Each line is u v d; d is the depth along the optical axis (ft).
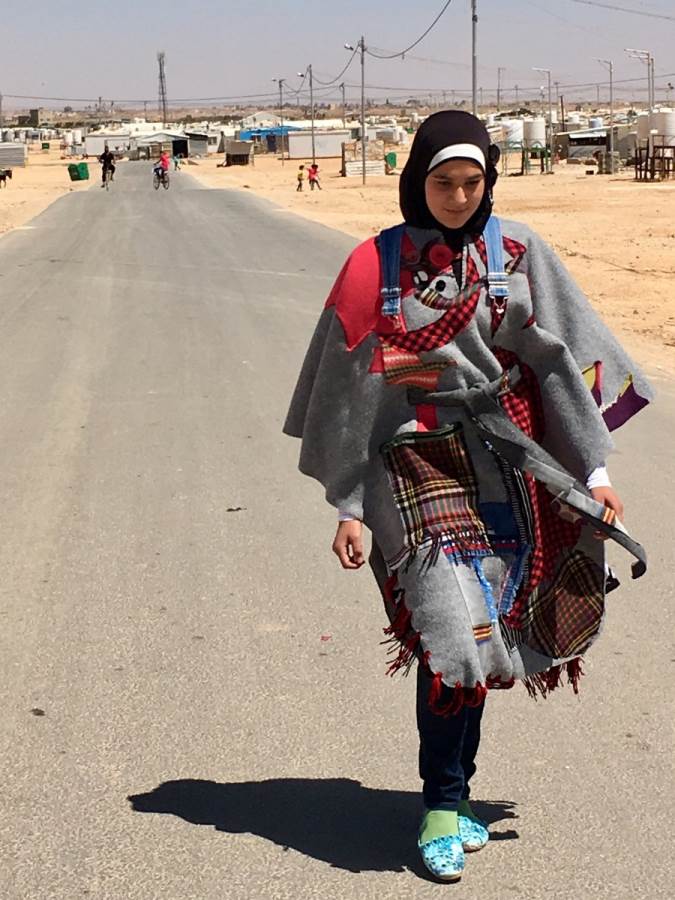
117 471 24.59
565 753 13.04
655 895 10.52
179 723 13.89
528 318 10.52
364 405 10.54
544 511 10.78
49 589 18.20
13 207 139.33
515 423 10.59
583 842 11.35
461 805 11.41
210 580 18.48
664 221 102.53
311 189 178.91
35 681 15.06
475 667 9.98
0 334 42.83
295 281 58.13
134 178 243.81
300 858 11.19
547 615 10.78
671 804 11.97
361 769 12.85
